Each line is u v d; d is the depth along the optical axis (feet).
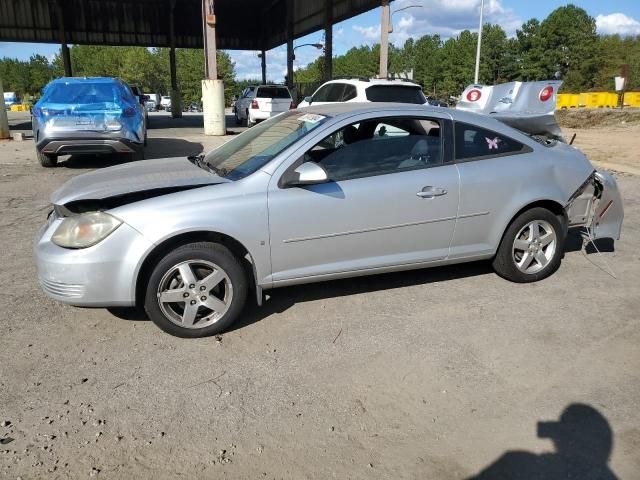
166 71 319.88
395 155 14.10
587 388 10.95
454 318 13.93
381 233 13.89
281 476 8.54
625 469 8.76
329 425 9.75
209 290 12.53
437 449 9.18
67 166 36.76
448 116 14.75
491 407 10.32
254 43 129.39
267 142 14.32
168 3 116.47
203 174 13.79
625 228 22.76
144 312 14.07
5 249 18.70
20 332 12.89
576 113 108.68
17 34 108.88
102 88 34.40
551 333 13.21
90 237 11.75
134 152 34.63
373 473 8.63
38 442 9.18
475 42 292.81
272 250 12.88
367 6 72.08
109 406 10.19
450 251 14.97
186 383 10.98
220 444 9.23
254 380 11.11
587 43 268.00
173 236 11.98
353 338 12.85
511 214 15.26
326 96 37.47
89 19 113.60
